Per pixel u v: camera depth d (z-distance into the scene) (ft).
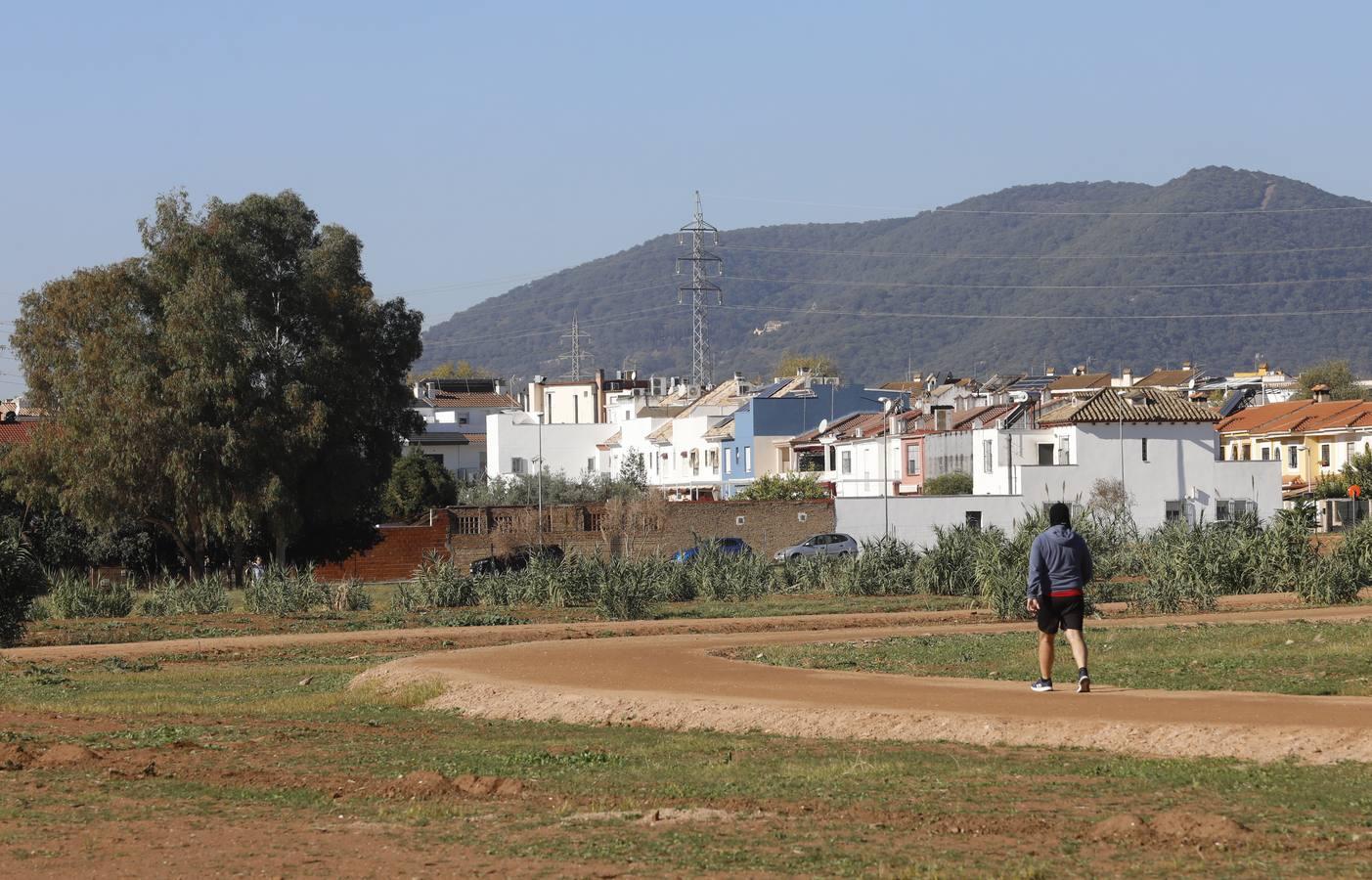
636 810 53.42
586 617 156.87
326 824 52.01
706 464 467.52
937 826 49.24
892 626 135.33
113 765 65.87
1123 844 46.11
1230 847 45.14
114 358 239.09
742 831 49.16
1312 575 143.23
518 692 85.46
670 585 179.93
